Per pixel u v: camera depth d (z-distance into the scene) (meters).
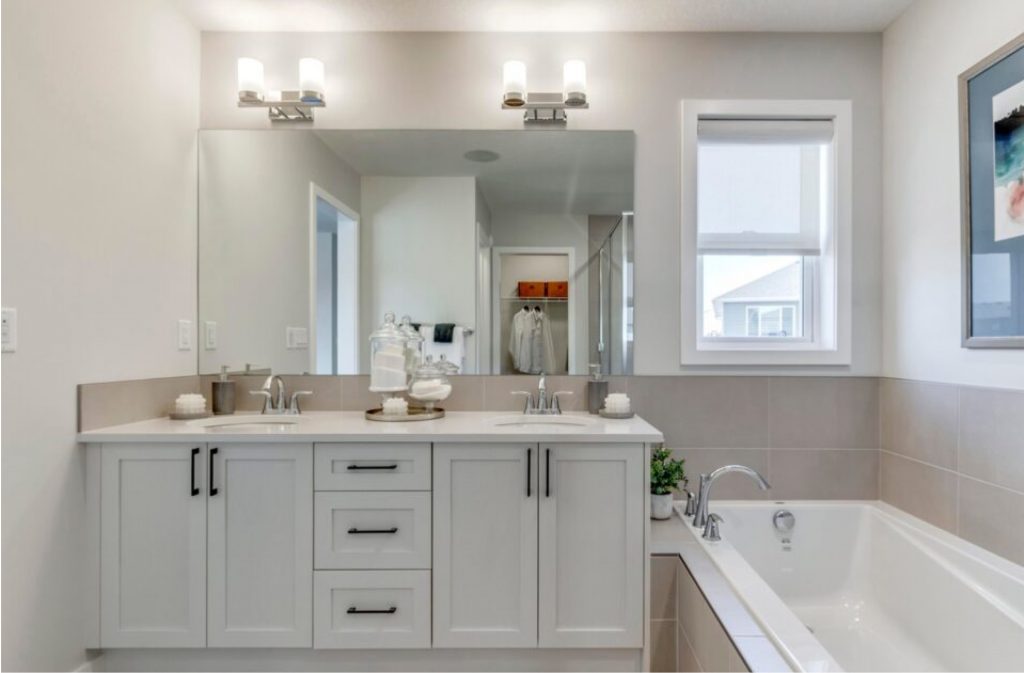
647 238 2.25
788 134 2.26
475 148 2.27
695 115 2.23
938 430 1.90
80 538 1.64
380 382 2.13
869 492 2.23
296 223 2.27
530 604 1.69
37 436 1.48
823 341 2.30
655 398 2.25
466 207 2.27
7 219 1.37
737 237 2.32
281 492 1.69
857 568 2.12
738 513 2.13
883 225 2.22
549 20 2.17
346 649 1.70
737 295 2.32
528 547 1.69
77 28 1.59
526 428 1.81
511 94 2.08
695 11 2.10
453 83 2.26
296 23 2.20
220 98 2.27
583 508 1.69
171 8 2.06
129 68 1.82
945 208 1.88
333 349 2.28
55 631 1.55
